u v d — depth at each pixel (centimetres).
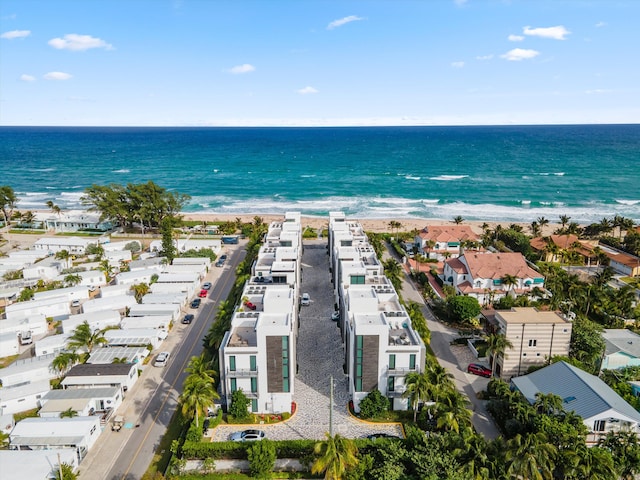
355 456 5241
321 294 10419
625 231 16362
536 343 7069
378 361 6250
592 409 5581
